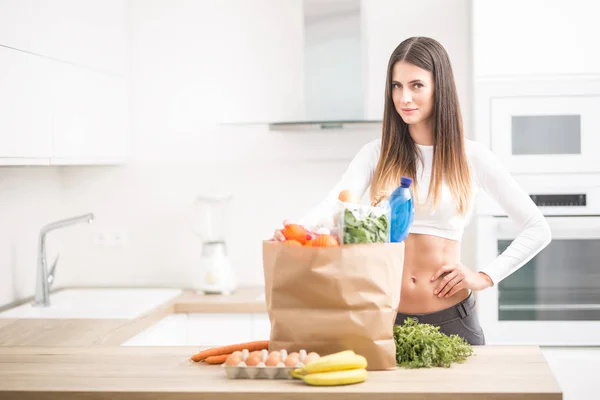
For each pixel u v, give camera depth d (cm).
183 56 465
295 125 426
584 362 391
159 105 467
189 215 467
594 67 395
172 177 468
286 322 230
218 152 464
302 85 459
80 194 473
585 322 398
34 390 221
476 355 253
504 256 286
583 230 396
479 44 399
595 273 397
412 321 253
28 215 433
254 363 227
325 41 426
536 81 397
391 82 283
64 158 376
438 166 281
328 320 228
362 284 226
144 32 466
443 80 278
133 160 470
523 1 396
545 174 398
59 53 371
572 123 397
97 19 418
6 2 320
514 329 400
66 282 474
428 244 286
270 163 461
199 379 229
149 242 471
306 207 460
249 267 465
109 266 474
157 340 391
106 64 431
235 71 462
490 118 399
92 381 229
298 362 224
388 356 231
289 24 458
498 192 291
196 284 445
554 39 396
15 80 328
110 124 436
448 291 283
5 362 255
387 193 273
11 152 325
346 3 423
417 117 279
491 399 212
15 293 420
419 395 212
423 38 281
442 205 284
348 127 433
